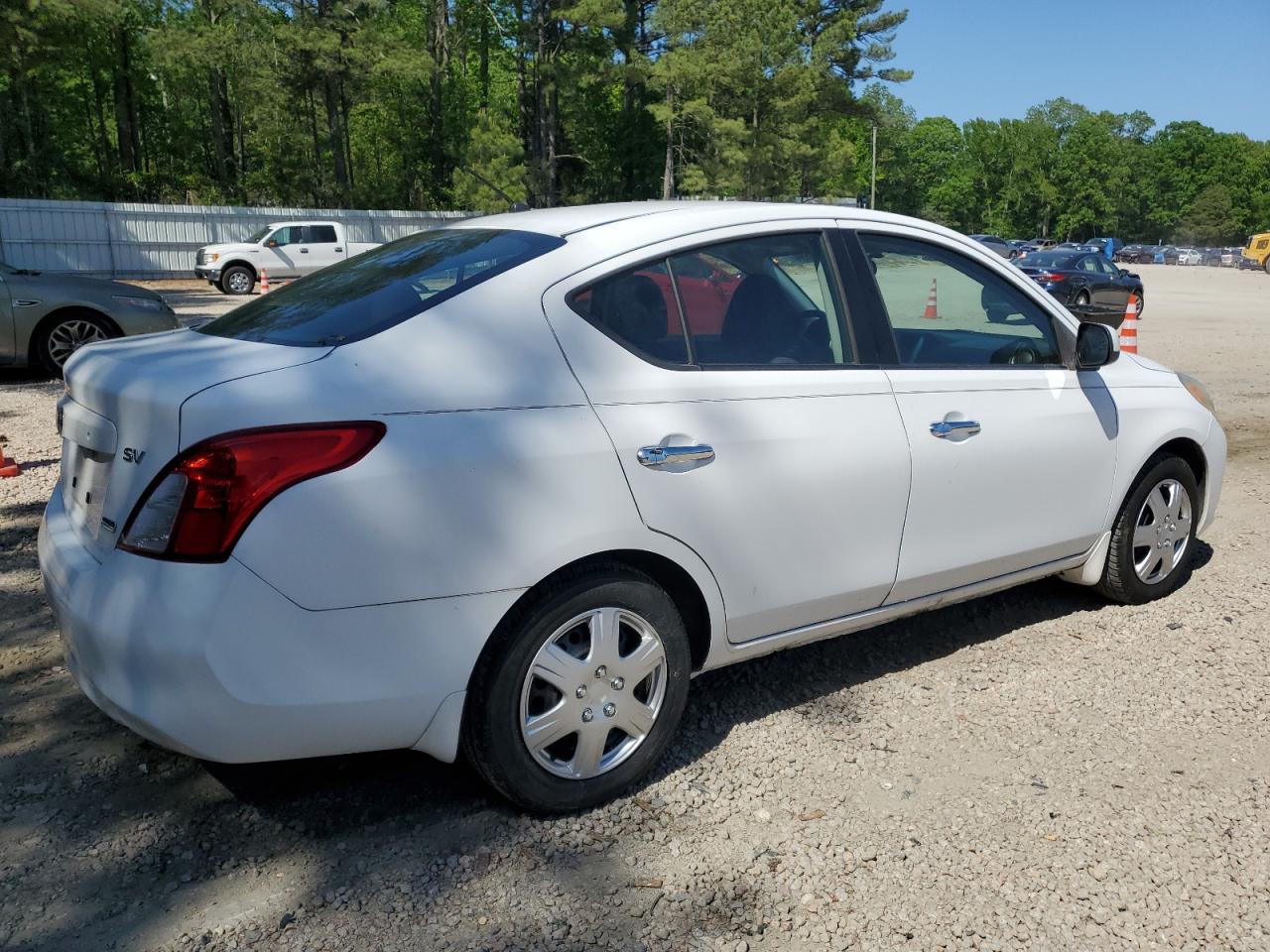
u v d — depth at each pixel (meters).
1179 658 4.08
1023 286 4.03
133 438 2.57
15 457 6.88
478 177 40.22
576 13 37.19
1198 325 20.41
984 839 2.87
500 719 2.74
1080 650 4.17
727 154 42.19
